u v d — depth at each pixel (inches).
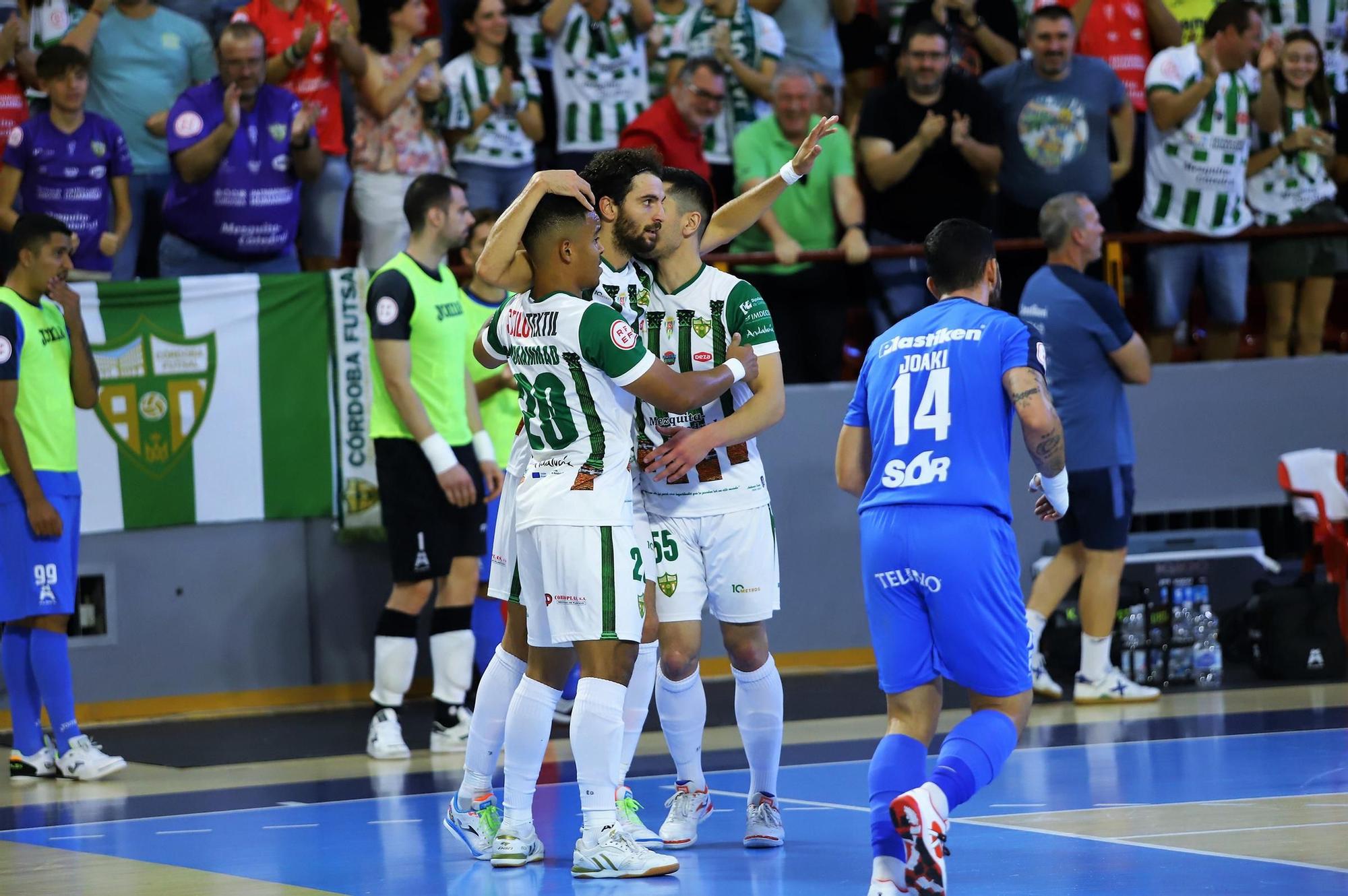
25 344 1017.5
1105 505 1196.5
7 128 1352.1
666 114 1363.2
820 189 1407.5
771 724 725.3
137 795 954.1
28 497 1006.4
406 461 1085.8
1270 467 1521.9
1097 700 1210.6
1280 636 1300.4
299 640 1318.9
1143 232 1477.6
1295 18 1656.0
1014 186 1478.8
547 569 661.3
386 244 1390.3
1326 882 608.1
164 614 1279.5
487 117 1412.4
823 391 1422.2
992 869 653.9
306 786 962.7
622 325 647.8
